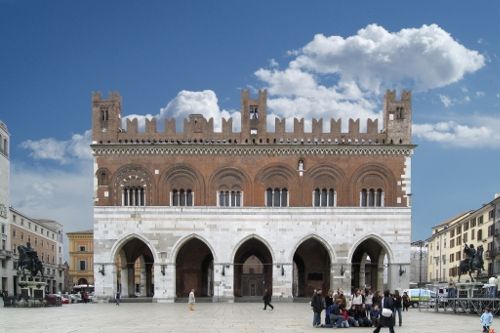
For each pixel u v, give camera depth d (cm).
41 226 14188
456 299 5725
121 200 7675
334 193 7656
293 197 7650
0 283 10981
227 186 7681
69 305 7125
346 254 7525
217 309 5969
